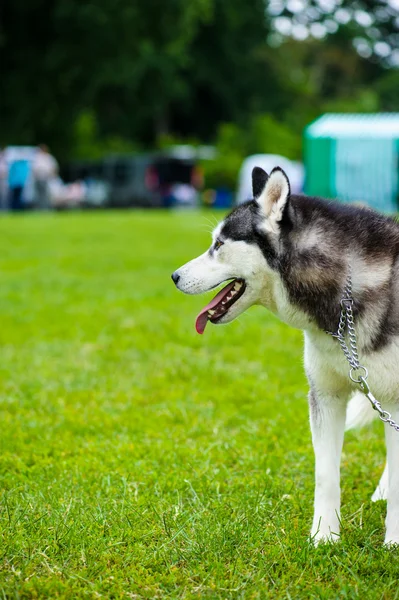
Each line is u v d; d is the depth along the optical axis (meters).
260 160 36.28
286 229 4.21
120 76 39.16
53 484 4.95
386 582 3.66
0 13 36.72
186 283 4.43
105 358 8.22
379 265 4.13
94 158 45.03
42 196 34.88
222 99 57.00
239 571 3.77
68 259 16.22
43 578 3.69
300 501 4.71
